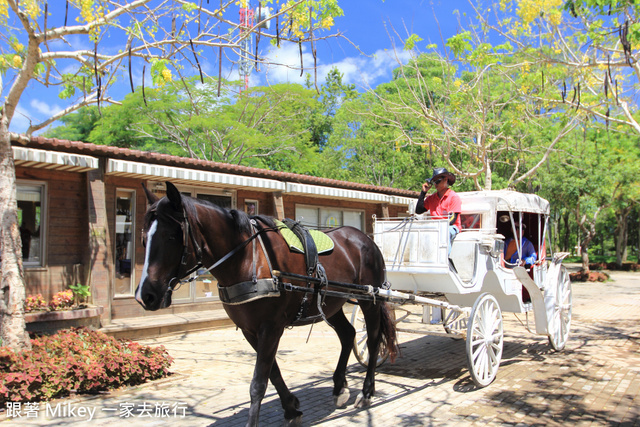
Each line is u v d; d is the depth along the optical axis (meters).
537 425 4.54
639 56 8.61
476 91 14.63
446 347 8.44
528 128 16.25
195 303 10.89
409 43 13.17
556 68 10.60
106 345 6.02
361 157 26.64
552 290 7.47
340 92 35.72
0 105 6.20
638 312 13.24
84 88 6.70
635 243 55.28
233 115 23.11
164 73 5.41
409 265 5.88
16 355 5.16
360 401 5.08
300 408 5.07
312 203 13.52
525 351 7.95
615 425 4.53
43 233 8.60
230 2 6.20
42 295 8.48
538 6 10.26
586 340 8.99
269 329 4.01
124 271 9.81
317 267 4.47
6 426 4.37
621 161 25.41
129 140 22.98
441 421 4.66
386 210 14.98
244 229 4.00
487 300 6.02
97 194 8.86
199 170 10.27
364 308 5.32
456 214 6.08
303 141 26.67
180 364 7.11
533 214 8.33
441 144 15.44
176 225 3.62
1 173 5.73
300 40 6.20
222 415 4.81
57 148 8.22
